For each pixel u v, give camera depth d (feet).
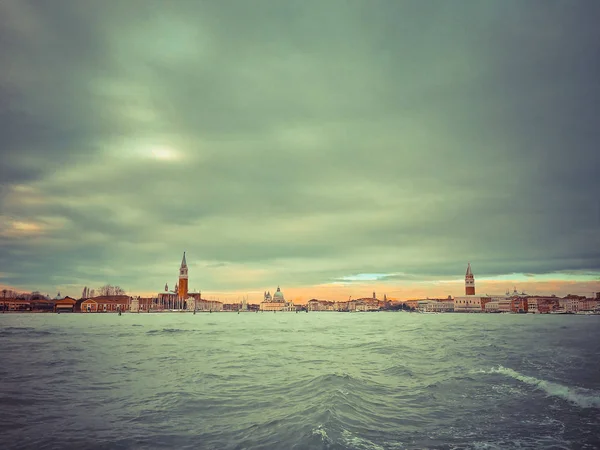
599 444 42.63
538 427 48.67
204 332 277.23
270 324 461.37
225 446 41.52
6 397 65.26
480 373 89.25
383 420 51.39
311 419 50.39
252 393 68.95
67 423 50.62
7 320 529.45
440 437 44.60
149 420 51.98
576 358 116.98
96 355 126.82
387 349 149.18
